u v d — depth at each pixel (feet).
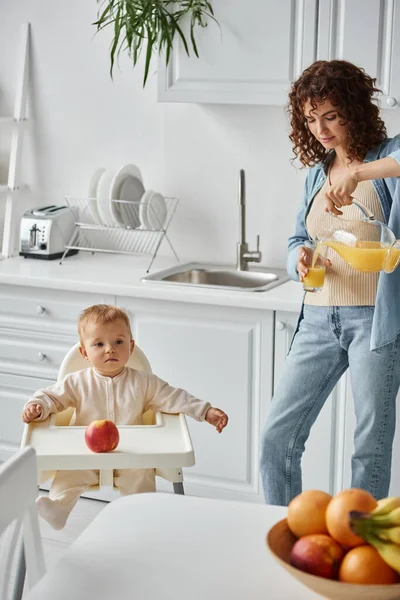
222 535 4.85
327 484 10.49
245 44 10.69
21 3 13.06
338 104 8.03
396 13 9.91
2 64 13.38
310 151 8.77
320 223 8.61
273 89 10.71
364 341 8.29
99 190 12.12
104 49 12.71
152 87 12.55
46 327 11.51
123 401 8.26
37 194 13.53
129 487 8.09
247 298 10.28
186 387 10.96
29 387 11.81
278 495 8.85
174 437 7.46
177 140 12.55
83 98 12.99
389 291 8.04
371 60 10.13
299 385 8.68
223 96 10.94
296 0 10.37
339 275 8.36
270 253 12.37
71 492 7.97
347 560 3.80
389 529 3.70
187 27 10.91
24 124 13.33
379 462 8.45
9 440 12.06
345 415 10.18
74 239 13.08
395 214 7.98
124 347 8.29
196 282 12.16
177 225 12.78
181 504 5.21
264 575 4.45
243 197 11.93
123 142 12.88
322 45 10.32
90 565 4.53
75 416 8.38
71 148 13.20
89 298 11.18
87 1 12.65
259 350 10.50
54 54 13.02
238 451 10.89
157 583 4.37
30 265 12.15
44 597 4.24
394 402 8.37
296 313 10.20
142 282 11.02
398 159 7.51
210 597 4.25
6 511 4.69
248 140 12.16
